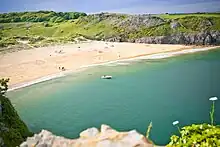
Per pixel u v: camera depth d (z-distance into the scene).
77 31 159.75
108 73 75.25
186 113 40.78
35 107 49.44
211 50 111.38
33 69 79.50
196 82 63.12
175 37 133.12
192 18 142.00
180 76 69.88
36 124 41.47
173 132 33.81
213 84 60.41
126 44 122.38
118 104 47.97
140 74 73.19
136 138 4.50
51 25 180.75
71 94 56.84
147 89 58.00
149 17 148.12
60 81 68.38
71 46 115.62
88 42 129.00
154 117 39.88
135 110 43.88
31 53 101.56
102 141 4.49
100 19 161.38
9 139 25.28
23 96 56.75
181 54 102.81
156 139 32.09
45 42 124.00
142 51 106.31
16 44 116.06
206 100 47.56
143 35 138.12
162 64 85.88
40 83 66.75
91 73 75.75
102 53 100.38
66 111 46.22
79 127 39.16
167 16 158.25
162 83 63.12
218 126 5.55
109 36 145.75
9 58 93.75
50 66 83.12
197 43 130.25
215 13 157.88
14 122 29.47
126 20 151.50
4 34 158.62
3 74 74.38
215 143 5.18
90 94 56.09
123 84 63.34
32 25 182.50
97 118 41.88
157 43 134.00
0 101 28.62
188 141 5.40
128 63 88.12
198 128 5.54
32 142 4.75
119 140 4.47
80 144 4.57
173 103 46.62
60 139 4.73
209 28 133.75
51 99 54.03
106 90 58.69
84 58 93.19
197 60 91.38
